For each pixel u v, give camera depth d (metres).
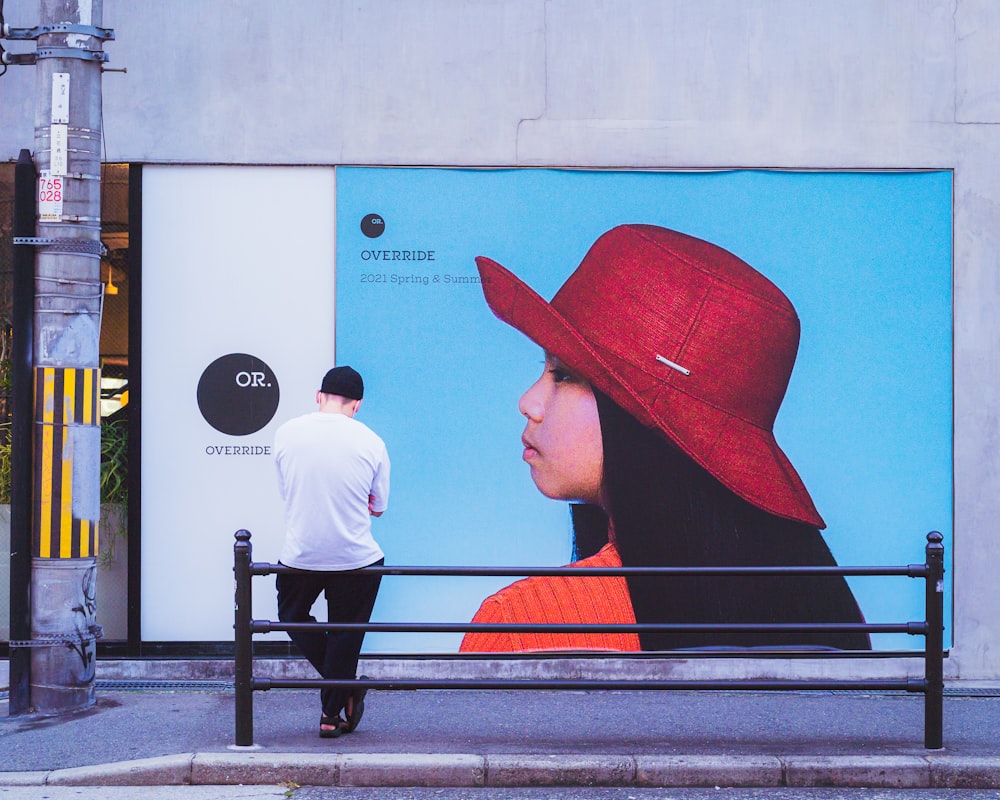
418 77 7.15
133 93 7.10
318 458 5.32
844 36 7.20
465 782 5.16
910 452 7.19
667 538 7.14
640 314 7.20
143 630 7.10
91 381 6.29
